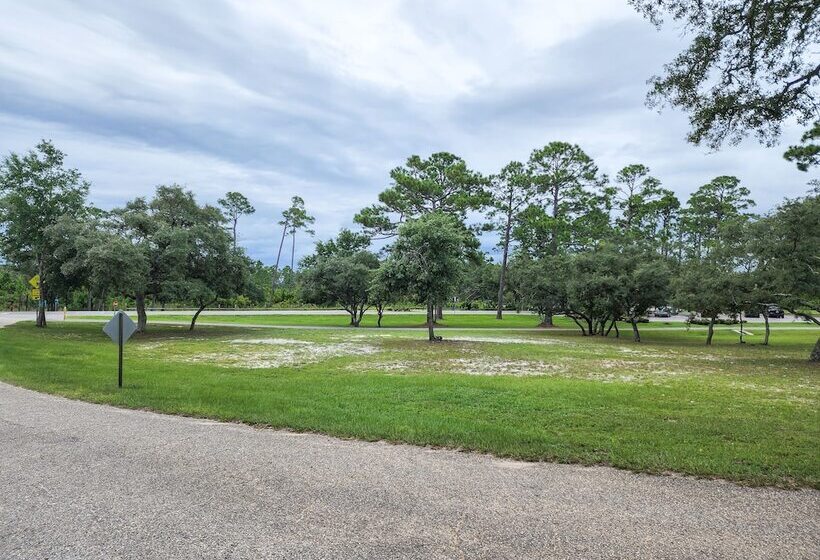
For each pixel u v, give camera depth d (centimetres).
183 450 610
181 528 396
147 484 493
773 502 458
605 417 818
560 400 967
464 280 2727
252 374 1323
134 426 730
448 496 468
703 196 7038
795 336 3616
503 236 5341
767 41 693
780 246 1844
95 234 2656
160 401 900
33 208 2898
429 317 2636
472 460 585
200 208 3212
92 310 6681
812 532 395
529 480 516
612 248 3641
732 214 6756
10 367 1314
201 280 3061
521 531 394
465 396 997
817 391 1191
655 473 541
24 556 352
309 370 1445
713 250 2198
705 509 440
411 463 569
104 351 1877
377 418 784
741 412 899
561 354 2059
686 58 770
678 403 970
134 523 405
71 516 418
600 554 357
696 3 720
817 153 2069
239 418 788
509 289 5212
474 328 3988
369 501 454
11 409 839
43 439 655
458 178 4562
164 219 3028
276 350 2066
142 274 2712
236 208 8725
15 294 6788
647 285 3022
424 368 1549
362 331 3341
